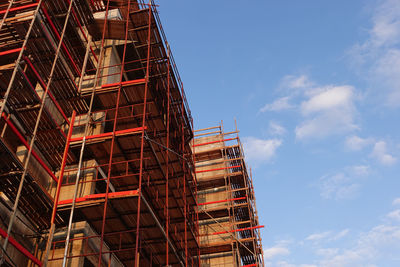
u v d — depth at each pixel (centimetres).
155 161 2886
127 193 2355
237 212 5009
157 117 3344
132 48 3659
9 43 2623
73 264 2366
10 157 2078
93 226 2655
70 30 3039
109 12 3772
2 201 1977
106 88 3003
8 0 2788
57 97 2906
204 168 5522
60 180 2466
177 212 3341
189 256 3831
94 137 2650
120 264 2986
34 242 2467
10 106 2350
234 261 4412
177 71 3891
